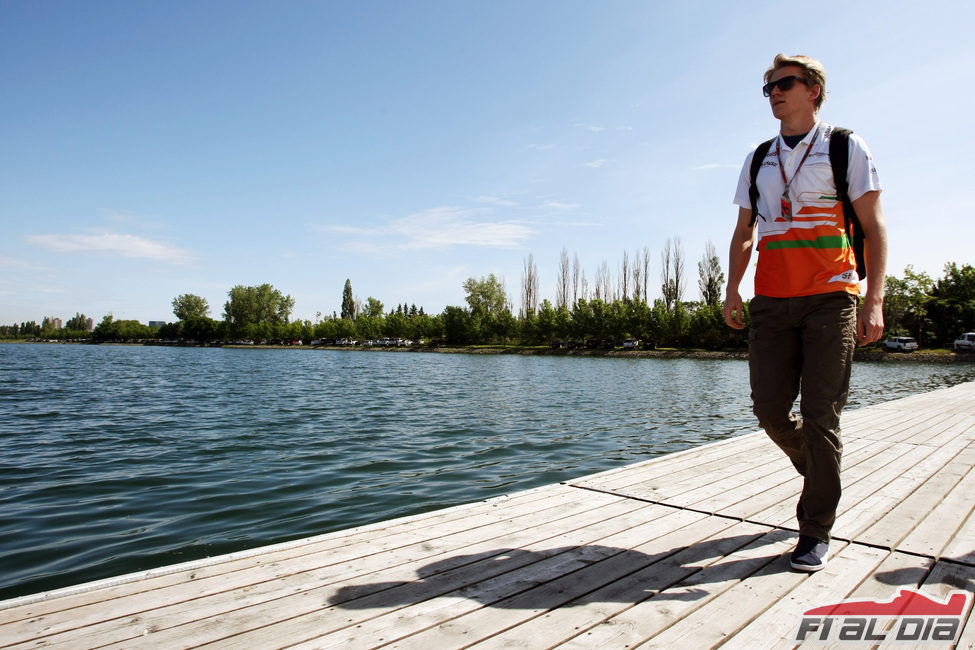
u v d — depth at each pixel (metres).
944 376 30.81
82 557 4.31
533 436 10.23
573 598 2.20
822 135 2.62
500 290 87.12
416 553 2.70
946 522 3.19
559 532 3.02
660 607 2.12
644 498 3.71
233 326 121.00
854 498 3.69
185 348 108.44
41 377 27.80
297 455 8.45
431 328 91.00
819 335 2.53
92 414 13.61
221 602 2.13
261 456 8.37
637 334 64.94
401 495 6.13
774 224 2.68
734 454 5.16
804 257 2.58
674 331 61.41
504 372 34.34
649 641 1.85
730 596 2.22
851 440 5.89
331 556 2.65
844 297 2.53
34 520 5.28
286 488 6.46
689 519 3.27
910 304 52.28
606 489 3.95
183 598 2.16
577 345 68.88
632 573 2.46
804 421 2.54
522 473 7.20
